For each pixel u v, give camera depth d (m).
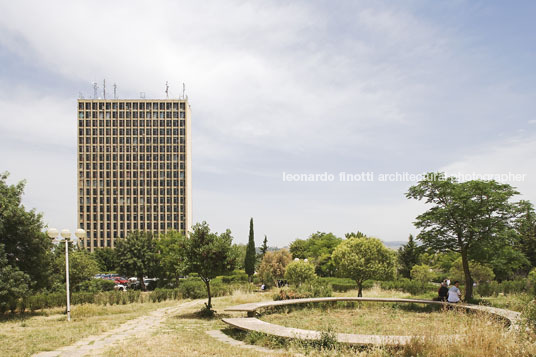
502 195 21.88
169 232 50.56
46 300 25.83
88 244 109.62
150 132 114.69
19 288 20.78
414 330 12.95
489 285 31.09
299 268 36.69
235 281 50.88
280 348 11.08
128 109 115.00
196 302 29.61
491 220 22.33
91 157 112.69
